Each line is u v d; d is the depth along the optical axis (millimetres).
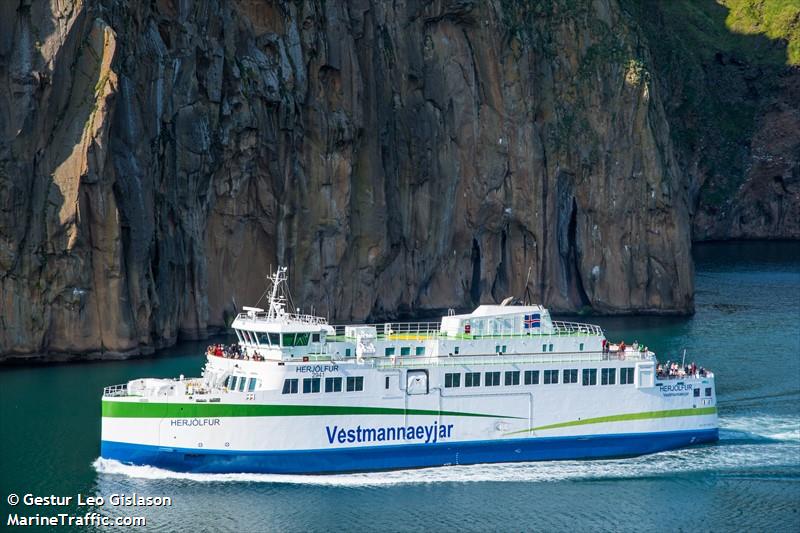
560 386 175000
